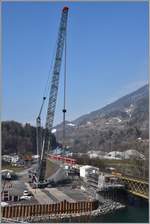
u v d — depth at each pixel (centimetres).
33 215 3878
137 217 3878
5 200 4209
